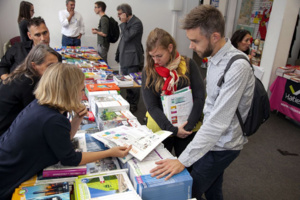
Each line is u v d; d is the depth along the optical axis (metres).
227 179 2.48
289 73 3.76
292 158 2.90
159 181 1.04
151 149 1.22
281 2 3.75
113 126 1.53
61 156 1.02
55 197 0.94
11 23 5.31
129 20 3.84
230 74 1.08
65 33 5.10
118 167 1.17
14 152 1.00
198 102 1.60
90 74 2.91
